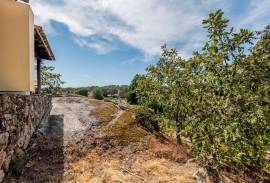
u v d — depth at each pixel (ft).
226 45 20.75
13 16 20.31
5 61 20.03
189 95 26.14
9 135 21.79
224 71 21.07
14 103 23.47
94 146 33.32
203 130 21.58
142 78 46.93
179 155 32.73
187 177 26.81
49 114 47.55
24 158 25.94
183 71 30.09
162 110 45.78
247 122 19.13
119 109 56.18
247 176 29.68
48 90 90.43
